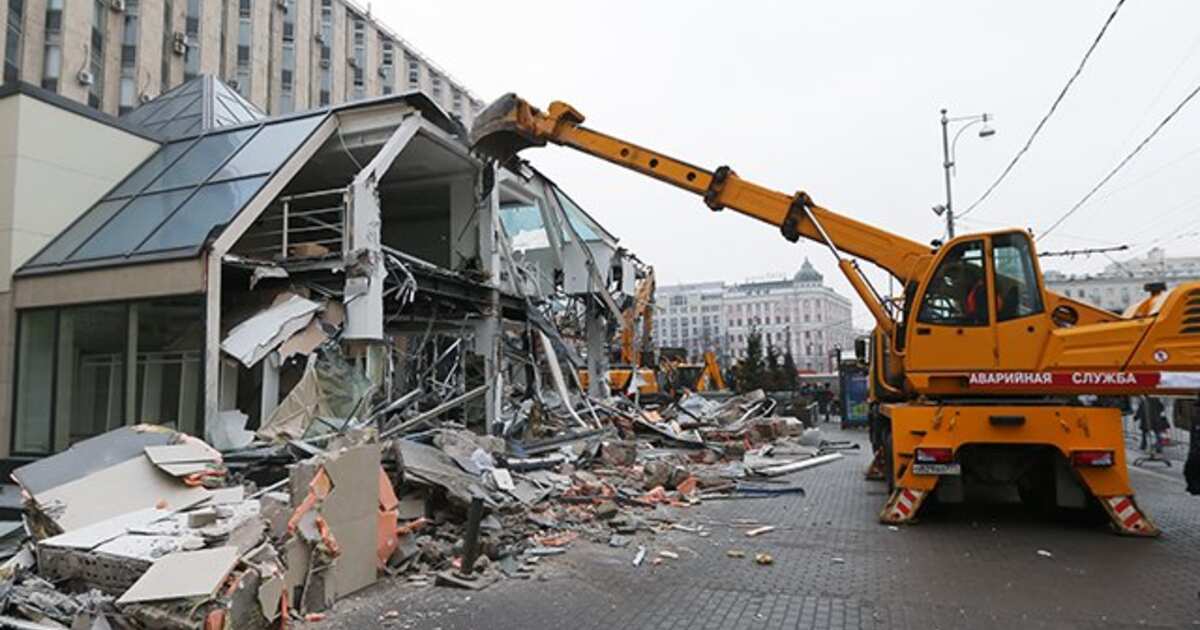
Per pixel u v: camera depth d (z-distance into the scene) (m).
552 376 18.59
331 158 15.62
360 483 6.34
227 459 9.66
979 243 9.05
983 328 8.90
